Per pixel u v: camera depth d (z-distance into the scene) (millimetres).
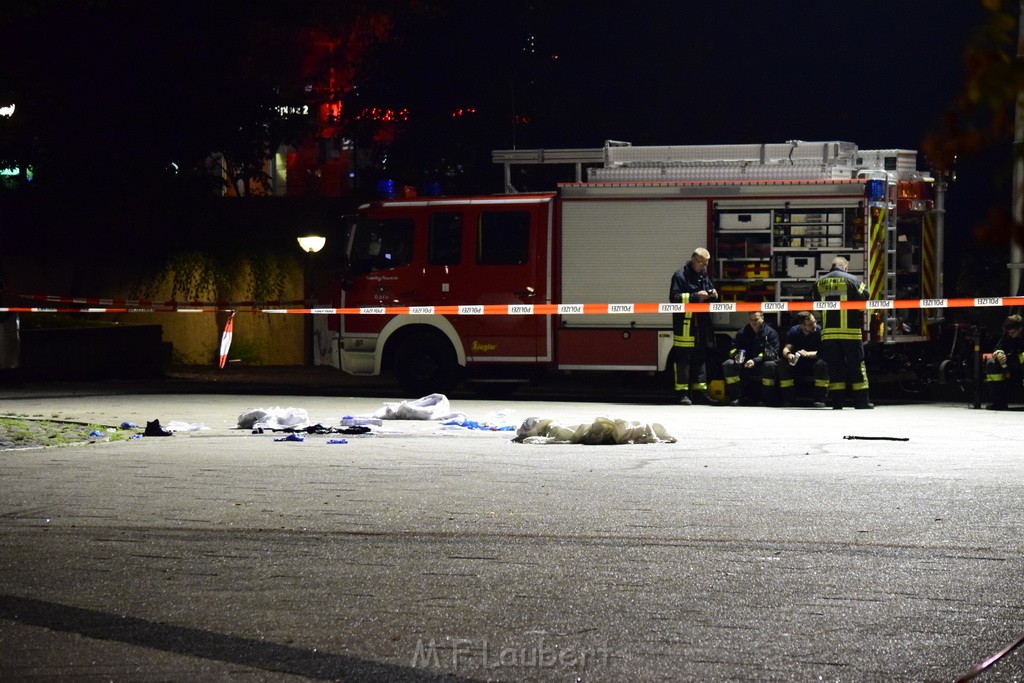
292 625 9133
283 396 34000
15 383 37625
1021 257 34312
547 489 15367
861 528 12672
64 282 49938
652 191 33000
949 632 8852
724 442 21375
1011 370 29891
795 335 31656
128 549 11766
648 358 32625
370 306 34375
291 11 52531
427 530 12633
